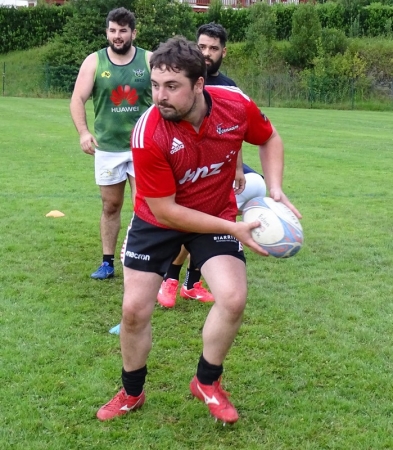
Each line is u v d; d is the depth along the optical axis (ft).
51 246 20.33
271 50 126.11
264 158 10.91
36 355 12.55
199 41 14.62
